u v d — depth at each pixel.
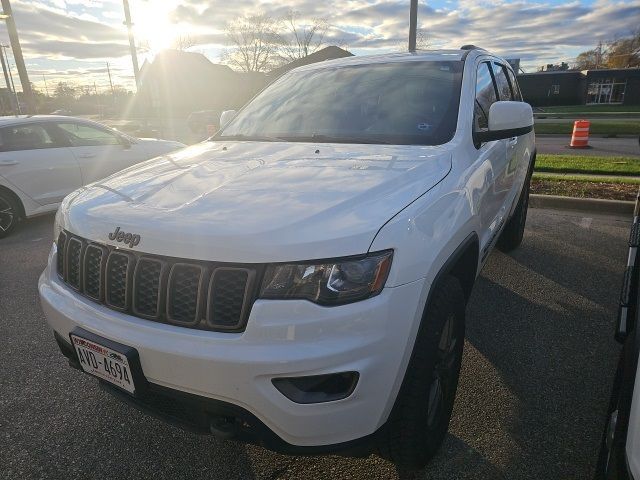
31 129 6.75
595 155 11.91
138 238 1.80
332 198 1.88
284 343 1.59
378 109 2.91
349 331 1.61
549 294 3.94
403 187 2.01
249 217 1.76
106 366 1.89
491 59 3.74
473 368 2.94
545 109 43.78
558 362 2.99
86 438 2.47
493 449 2.30
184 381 1.69
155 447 2.40
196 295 1.69
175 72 52.56
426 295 1.82
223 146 2.91
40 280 2.35
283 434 1.66
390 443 1.95
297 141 2.82
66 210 2.24
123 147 7.69
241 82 43.66
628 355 1.53
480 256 2.74
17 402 2.77
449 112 2.77
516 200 4.17
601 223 5.91
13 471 2.26
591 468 2.17
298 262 1.61
